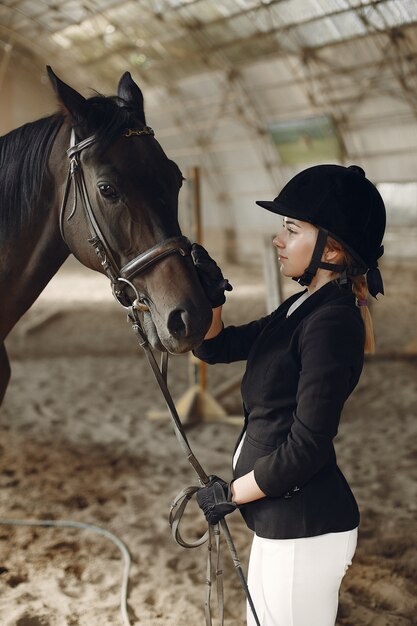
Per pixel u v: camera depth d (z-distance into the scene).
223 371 5.94
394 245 12.24
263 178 14.43
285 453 1.15
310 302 1.25
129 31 13.12
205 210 15.92
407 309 8.90
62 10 13.05
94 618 2.16
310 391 1.15
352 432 4.21
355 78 11.45
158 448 3.98
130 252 1.46
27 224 1.65
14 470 3.54
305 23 11.00
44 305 9.26
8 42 15.16
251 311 8.75
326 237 1.21
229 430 4.36
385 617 2.17
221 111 14.16
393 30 10.13
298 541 1.22
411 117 11.34
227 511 1.23
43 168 1.60
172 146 16.06
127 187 1.43
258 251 14.83
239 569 1.26
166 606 2.25
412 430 4.22
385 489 3.28
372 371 5.73
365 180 1.24
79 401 4.98
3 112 16.44
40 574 2.44
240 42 12.17
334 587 1.27
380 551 2.64
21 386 5.36
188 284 1.41
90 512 3.02
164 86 14.62
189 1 11.56
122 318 8.41
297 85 12.41
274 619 1.27
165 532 2.84
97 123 1.48
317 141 12.78
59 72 16.09
